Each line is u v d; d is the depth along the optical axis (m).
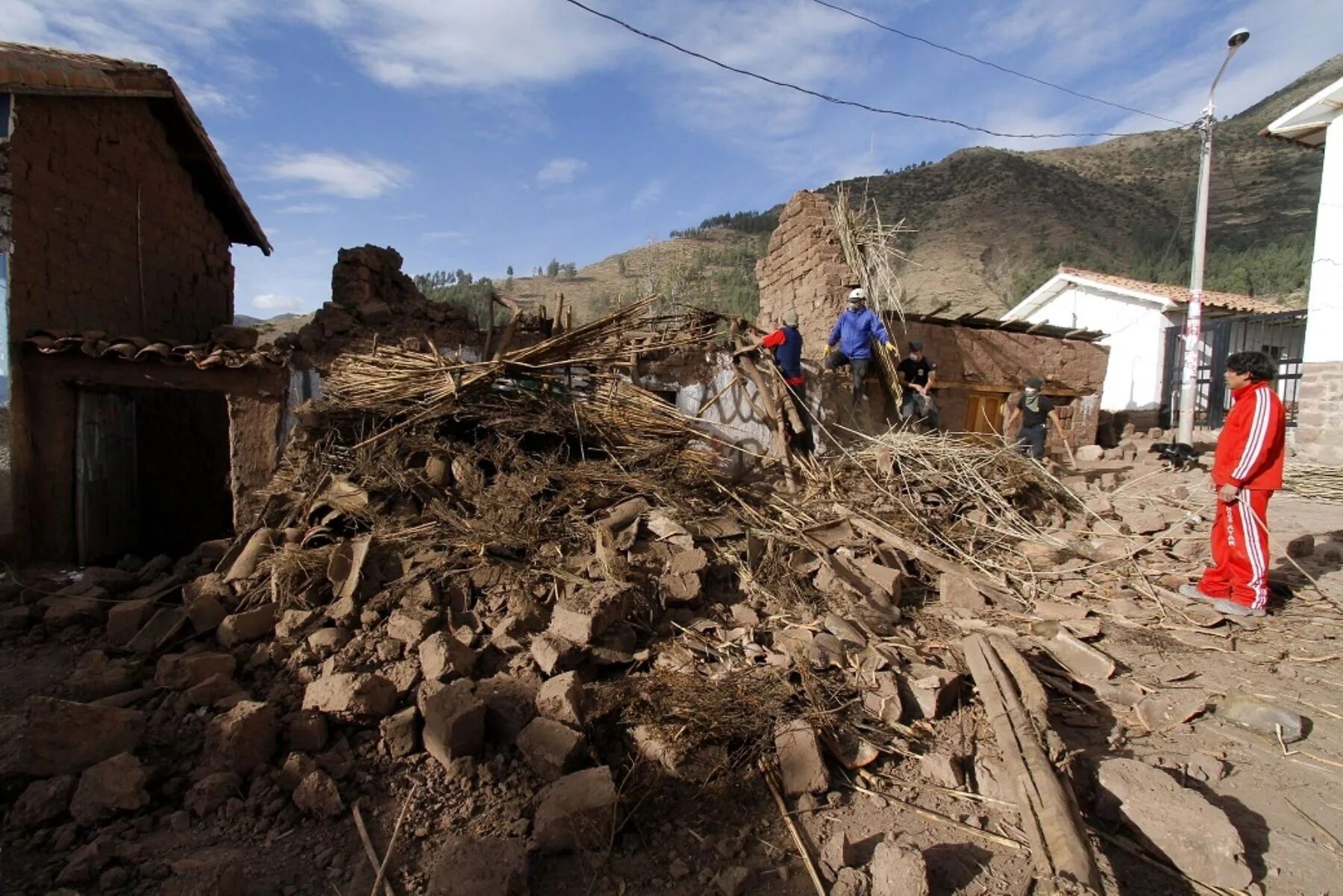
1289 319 16.58
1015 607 5.62
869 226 11.29
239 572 4.82
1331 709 4.19
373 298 8.17
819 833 3.10
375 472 5.70
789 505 6.93
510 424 6.41
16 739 3.36
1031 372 13.01
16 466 6.18
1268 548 5.51
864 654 4.30
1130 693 4.31
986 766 3.45
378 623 4.36
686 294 27.06
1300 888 2.79
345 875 2.76
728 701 3.72
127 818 3.02
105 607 5.04
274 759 3.40
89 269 7.10
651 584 4.86
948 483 7.89
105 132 7.33
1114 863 2.93
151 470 8.12
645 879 2.81
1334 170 11.91
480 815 3.13
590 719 3.56
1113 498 9.17
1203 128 13.09
